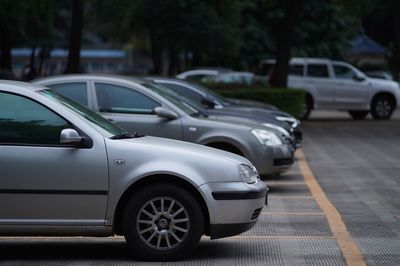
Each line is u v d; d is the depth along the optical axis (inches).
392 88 2324.1
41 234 595.2
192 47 2888.8
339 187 1064.8
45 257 634.8
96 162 590.2
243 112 1192.2
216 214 595.5
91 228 593.6
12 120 597.9
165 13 2802.7
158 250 595.2
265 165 973.8
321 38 3636.8
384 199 959.6
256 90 1972.2
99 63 5108.3
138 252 595.5
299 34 3511.3
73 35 1972.2
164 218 593.6
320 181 1123.3
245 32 3449.8
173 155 598.5
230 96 1958.7
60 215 591.5
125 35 3457.2
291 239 709.9
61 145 593.6
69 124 600.1
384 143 1692.9
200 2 2824.8
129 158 593.3
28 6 1475.1
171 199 593.3
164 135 943.0
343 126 2124.8
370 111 2341.3
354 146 1631.4
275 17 3449.8
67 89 959.0
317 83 2301.9
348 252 652.1
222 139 957.8
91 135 597.6
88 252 654.5
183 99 1067.9
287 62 2170.3
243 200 600.4
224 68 3595.0
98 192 589.9
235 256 634.2
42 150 590.2
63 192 588.4
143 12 2797.7
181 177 592.1
